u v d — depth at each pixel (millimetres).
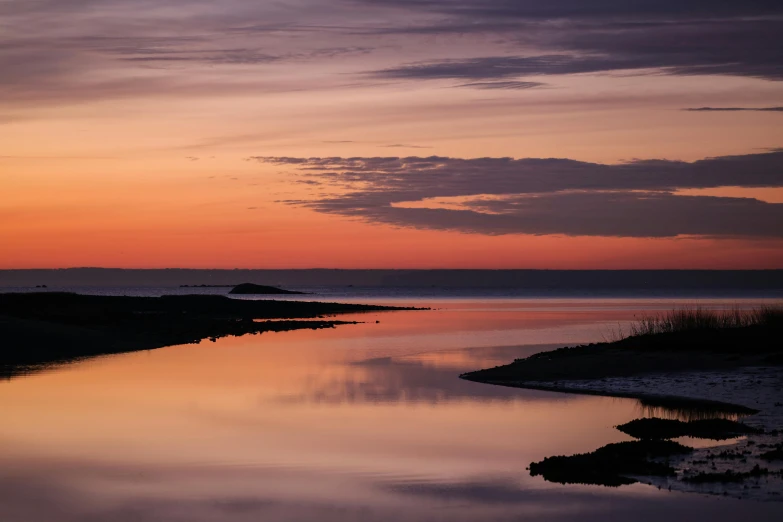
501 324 83250
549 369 36406
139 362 43781
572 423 24516
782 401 27109
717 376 32031
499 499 16547
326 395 30688
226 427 24188
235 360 45094
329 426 24281
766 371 32344
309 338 64000
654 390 30266
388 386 33250
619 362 36562
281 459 20094
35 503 16500
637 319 90562
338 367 41156
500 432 23172
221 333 70000
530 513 15578
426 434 23000
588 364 36719
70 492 17234
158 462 19859
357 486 17688
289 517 15562
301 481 18078
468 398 29781
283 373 38250
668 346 39156
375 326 81500
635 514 15227
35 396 30484
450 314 111062
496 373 36469
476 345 55562
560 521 15062
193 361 44469
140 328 67312
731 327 43406
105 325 66188
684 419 24781
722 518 14805
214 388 32781
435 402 28891
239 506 16297
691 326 44406
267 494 17125
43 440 22344
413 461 19844
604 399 29203
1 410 27266
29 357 45312
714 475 17297
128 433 23312
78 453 20750
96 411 27047
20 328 51688
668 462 18719
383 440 22219
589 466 18328
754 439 21203
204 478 18406
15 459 20141
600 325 79438
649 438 21734
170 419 25547
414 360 44875
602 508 15672
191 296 122500
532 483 17625
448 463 19578
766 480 16984
